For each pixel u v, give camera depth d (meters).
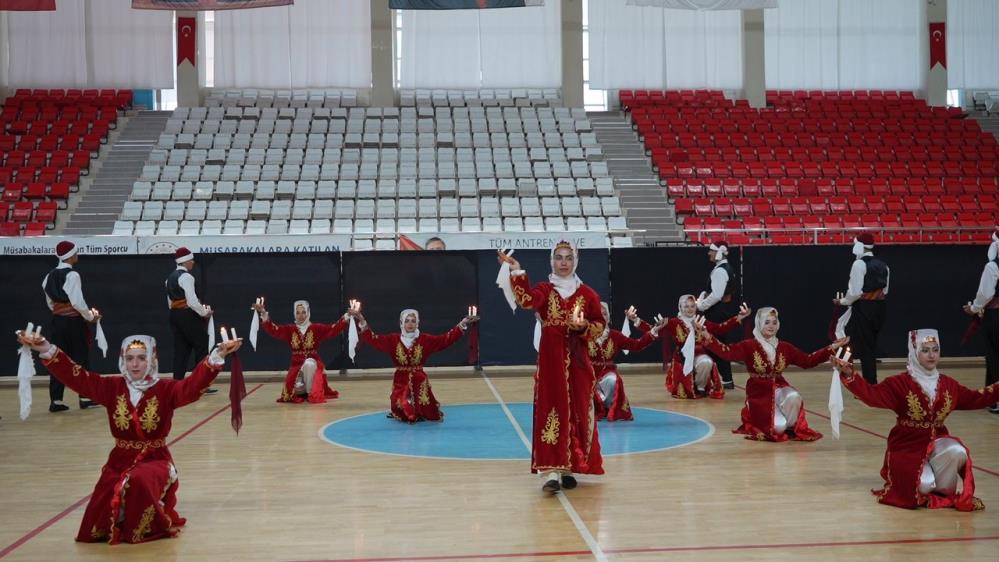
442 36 24.22
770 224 18.75
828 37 25.30
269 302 13.22
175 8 16.80
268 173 19.77
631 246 15.27
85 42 23.67
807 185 20.31
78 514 5.36
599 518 5.05
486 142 21.53
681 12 24.77
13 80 23.62
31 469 6.76
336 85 23.88
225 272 13.18
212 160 20.31
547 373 5.75
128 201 18.59
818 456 6.92
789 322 13.69
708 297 11.46
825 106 24.42
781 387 7.70
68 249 9.77
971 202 19.95
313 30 23.86
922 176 21.30
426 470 6.55
